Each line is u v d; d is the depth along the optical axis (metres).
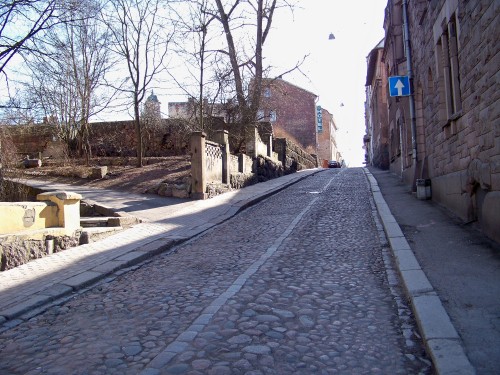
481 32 6.91
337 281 6.01
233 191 18.47
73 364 3.86
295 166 33.75
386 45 24.66
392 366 3.60
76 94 22.14
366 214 11.65
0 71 11.84
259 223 11.52
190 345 4.08
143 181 17.88
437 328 3.96
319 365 3.64
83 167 20.83
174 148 25.09
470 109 7.76
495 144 6.51
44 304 5.72
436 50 10.33
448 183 9.80
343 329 4.38
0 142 14.05
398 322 4.51
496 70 6.32
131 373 3.62
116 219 11.12
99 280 6.82
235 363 3.70
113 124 26.23
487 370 3.24
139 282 6.62
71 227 9.03
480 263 5.95
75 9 12.36
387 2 22.52
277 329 4.41
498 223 6.61
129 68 20.58
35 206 8.34
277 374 3.51
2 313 5.27
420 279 5.41
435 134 11.24
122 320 4.96
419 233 8.17
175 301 5.50
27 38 11.62
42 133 27.08
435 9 10.24
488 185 6.91
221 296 5.52
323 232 9.62
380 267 6.65
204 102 21.73
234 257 7.84
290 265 6.98
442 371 3.24
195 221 11.91
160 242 9.16
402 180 18.73
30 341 4.53
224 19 22.42
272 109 24.97
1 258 7.25
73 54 20.39
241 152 23.03
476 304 4.53
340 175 28.41
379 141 33.91
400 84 14.11
